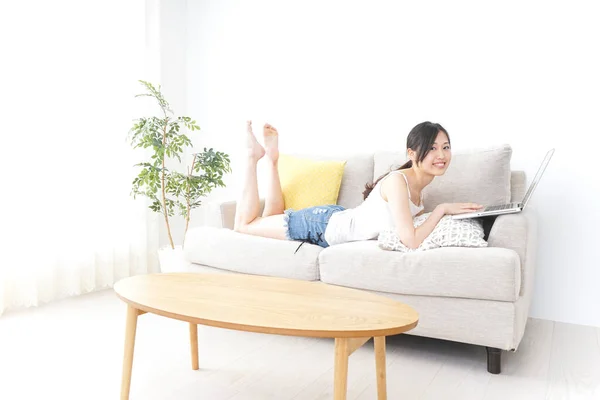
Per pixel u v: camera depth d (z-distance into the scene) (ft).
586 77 8.55
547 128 8.89
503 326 6.29
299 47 11.35
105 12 10.59
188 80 12.97
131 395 5.82
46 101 9.57
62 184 9.86
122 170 11.06
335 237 7.99
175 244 12.87
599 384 6.25
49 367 6.65
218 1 12.40
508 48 9.16
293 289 5.66
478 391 6.04
